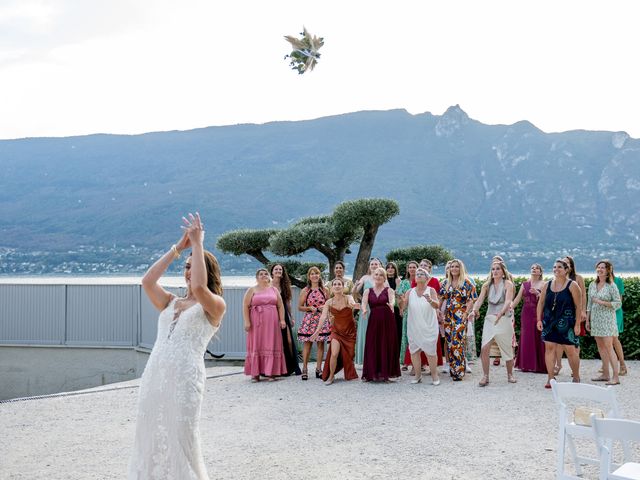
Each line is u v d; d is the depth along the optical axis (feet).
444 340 40.45
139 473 14.78
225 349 54.29
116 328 57.57
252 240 64.90
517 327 48.39
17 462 22.29
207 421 27.96
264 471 20.75
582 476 19.86
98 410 30.78
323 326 38.78
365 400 31.94
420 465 21.21
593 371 40.40
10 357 58.34
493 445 23.54
